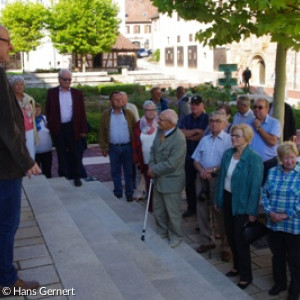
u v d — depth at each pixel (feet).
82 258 13.06
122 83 110.73
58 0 134.21
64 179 25.79
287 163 15.23
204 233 19.20
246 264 16.40
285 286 16.05
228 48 126.72
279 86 20.29
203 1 17.98
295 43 18.03
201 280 14.53
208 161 18.63
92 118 46.91
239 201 16.16
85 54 133.80
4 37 9.82
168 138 18.33
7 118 9.70
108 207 21.08
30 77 111.14
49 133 27.30
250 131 16.25
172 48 164.55
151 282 13.75
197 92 75.25
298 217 14.96
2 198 10.28
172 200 18.62
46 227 15.75
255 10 18.26
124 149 24.48
